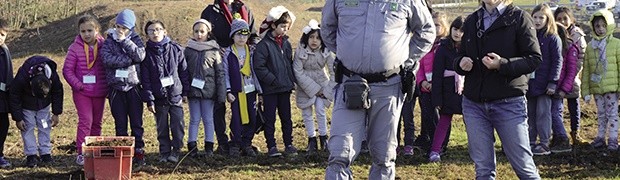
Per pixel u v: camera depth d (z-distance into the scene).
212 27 8.35
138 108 7.37
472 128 5.46
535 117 7.96
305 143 9.02
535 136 8.05
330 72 8.18
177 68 7.51
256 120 8.26
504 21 5.29
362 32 5.21
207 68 7.73
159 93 7.32
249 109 7.98
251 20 8.71
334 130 5.30
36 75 7.27
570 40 8.04
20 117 7.30
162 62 7.33
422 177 7.06
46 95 7.33
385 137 5.42
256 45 7.96
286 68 8.00
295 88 8.43
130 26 7.16
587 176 6.98
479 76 5.39
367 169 7.36
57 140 9.27
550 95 7.80
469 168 7.40
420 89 8.06
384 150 5.46
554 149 8.12
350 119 5.28
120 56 7.15
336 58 5.39
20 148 8.62
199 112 7.87
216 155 7.95
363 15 5.23
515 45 5.30
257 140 9.16
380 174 5.55
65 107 13.78
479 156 5.46
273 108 7.93
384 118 5.37
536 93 7.78
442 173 7.19
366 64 5.22
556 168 7.35
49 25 28.73
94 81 7.39
